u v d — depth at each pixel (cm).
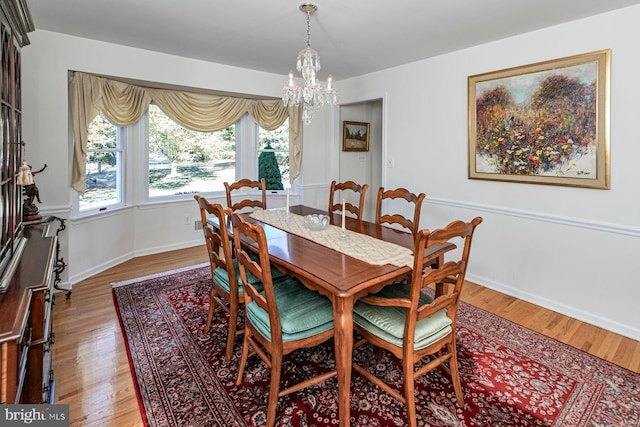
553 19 257
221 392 186
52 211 309
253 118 470
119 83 356
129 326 252
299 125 485
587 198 261
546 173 280
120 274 358
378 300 160
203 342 233
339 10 245
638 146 235
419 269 146
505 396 183
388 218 279
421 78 371
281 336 161
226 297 219
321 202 523
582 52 255
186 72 376
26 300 130
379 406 175
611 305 254
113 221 385
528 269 299
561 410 173
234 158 495
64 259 316
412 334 154
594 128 251
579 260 268
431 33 288
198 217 473
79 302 290
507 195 309
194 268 379
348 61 375
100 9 249
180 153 451
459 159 342
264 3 235
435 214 369
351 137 531
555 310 283
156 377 197
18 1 175
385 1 229
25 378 143
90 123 333
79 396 180
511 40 294
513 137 297
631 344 235
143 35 302
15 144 192
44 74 296
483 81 313
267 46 329
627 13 234
